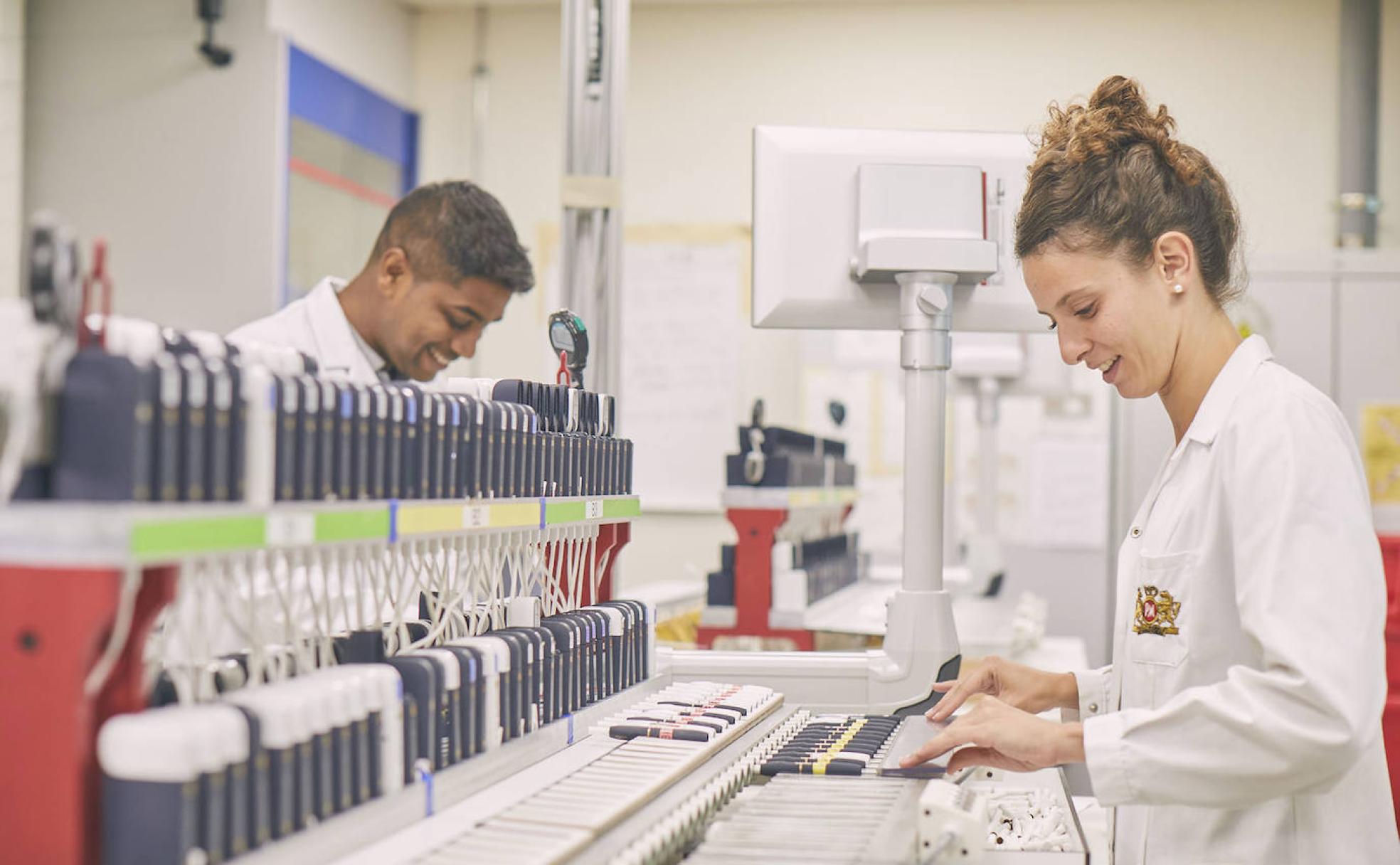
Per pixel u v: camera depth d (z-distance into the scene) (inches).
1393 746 156.4
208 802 44.5
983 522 203.6
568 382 90.6
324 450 53.6
